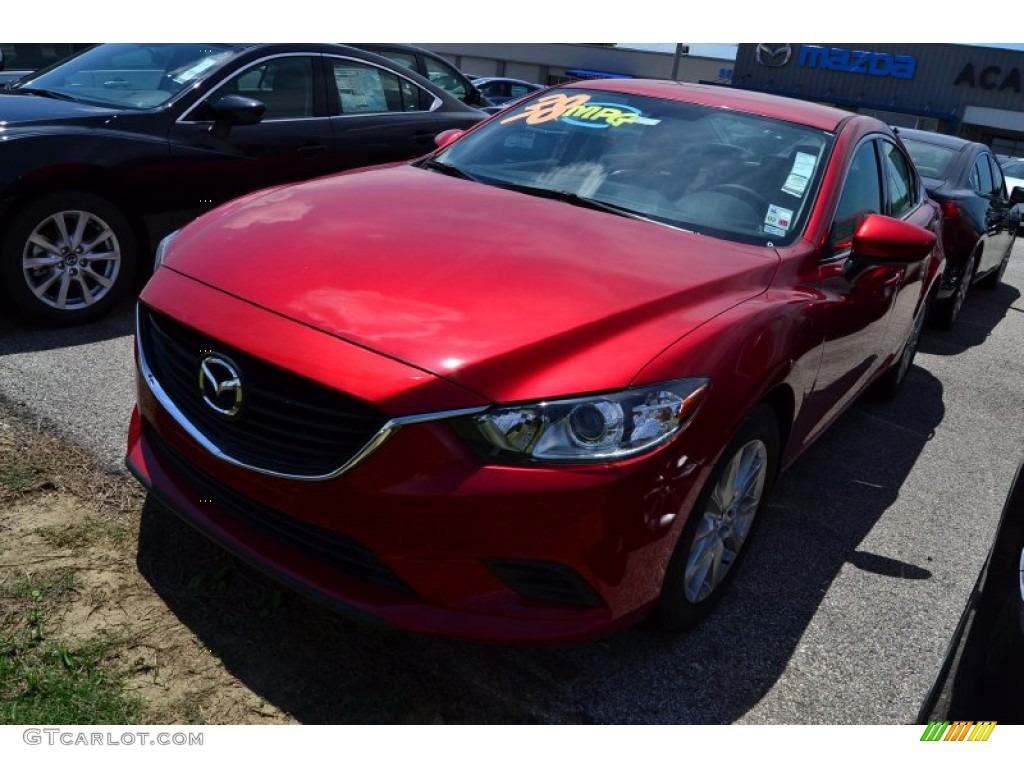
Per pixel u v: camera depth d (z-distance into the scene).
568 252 2.64
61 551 2.67
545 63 46.66
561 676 2.46
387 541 2.12
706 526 2.53
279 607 2.56
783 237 3.10
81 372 3.89
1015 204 8.85
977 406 5.36
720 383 2.31
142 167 4.59
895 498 3.90
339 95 5.69
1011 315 8.28
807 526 3.51
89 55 5.46
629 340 2.26
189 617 2.48
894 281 3.76
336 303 2.29
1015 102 33.94
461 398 2.07
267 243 2.60
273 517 2.31
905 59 35.22
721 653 2.65
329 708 2.25
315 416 2.16
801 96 37.44
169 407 2.43
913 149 7.48
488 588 2.15
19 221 4.13
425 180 3.34
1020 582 1.73
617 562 2.18
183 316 2.38
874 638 2.84
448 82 7.71
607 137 3.55
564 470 2.08
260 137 5.18
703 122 3.58
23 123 4.27
